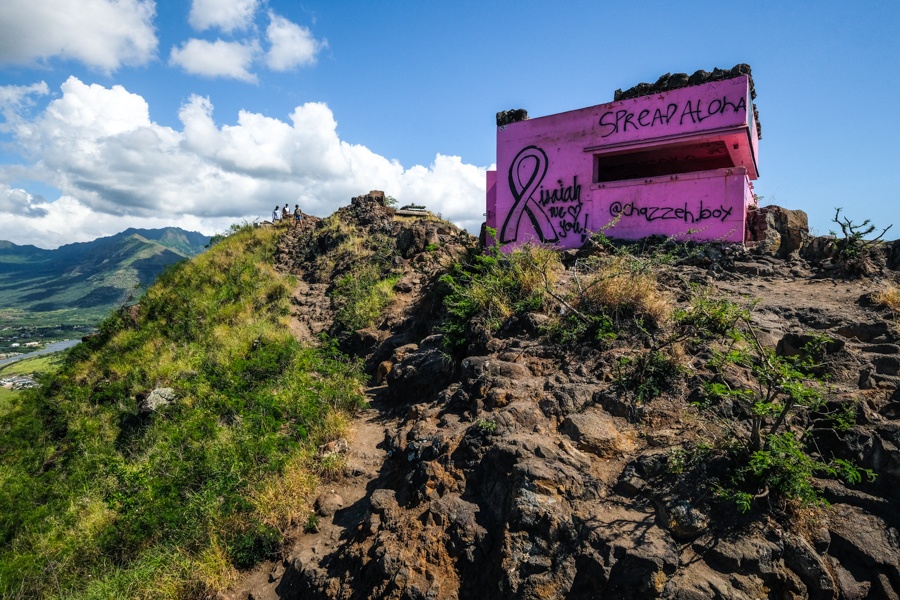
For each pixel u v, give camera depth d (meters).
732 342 5.96
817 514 4.13
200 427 8.63
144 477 7.66
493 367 6.58
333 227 19.84
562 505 4.45
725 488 4.25
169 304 17.44
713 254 9.79
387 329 12.30
